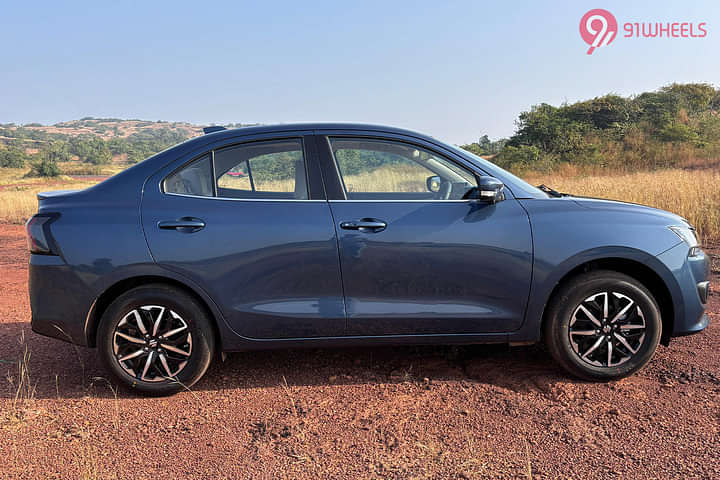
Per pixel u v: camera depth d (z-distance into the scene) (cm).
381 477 249
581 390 334
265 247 326
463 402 323
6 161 13988
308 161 345
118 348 333
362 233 328
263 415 314
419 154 351
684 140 3262
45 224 330
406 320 334
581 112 3791
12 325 498
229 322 332
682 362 373
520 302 336
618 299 338
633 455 262
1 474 257
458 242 329
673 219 354
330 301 332
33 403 332
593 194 1180
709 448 265
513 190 347
